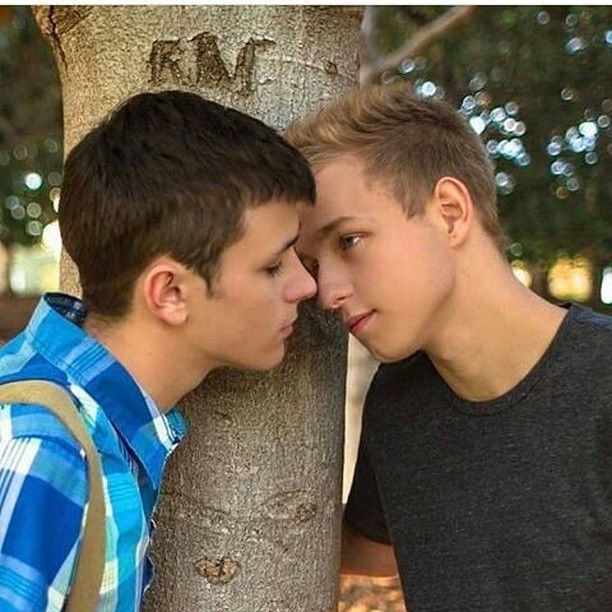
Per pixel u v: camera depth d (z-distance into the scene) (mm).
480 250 1319
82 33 1354
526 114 4422
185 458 1318
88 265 1174
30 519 983
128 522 1091
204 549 1319
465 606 1375
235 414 1312
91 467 1043
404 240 1252
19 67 4617
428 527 1410
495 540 1349
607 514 1281
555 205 4422
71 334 1140
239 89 1319
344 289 1253
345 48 1402
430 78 4469
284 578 1341
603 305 4660
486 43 4414
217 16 1311
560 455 1301
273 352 1188
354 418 3969
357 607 2988
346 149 1271
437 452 1399
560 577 1313
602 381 1278
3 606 958
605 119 4387
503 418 1337
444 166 1297
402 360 1413
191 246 1116
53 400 1060
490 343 1320
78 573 1036
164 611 1333
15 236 5039
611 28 4277
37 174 4840
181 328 1157
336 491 1395
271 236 1146
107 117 1236
